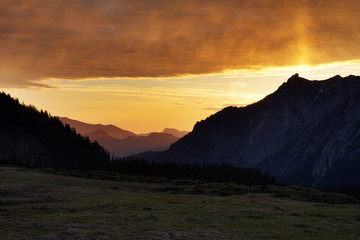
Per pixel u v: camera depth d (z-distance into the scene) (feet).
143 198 238.89
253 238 119.44
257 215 170.50
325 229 141.28
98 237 110.42
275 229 137.28
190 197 283.18
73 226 127.34
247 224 145.69
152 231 123.44
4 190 246.27
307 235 127.95
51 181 335.67
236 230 132.46
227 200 258.78
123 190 331.16
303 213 188.03
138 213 163.73
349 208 260.62
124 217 150.41
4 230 118.73
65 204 189.06
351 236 128.47
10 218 143.23
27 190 252.42
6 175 344.28
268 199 299.99
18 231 117.39
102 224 132.87
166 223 139.95
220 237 118.52
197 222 146.51
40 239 106.52
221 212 176.86
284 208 211.61
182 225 137.59
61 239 107.04
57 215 152.87
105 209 174.29
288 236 124.98
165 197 260.42
